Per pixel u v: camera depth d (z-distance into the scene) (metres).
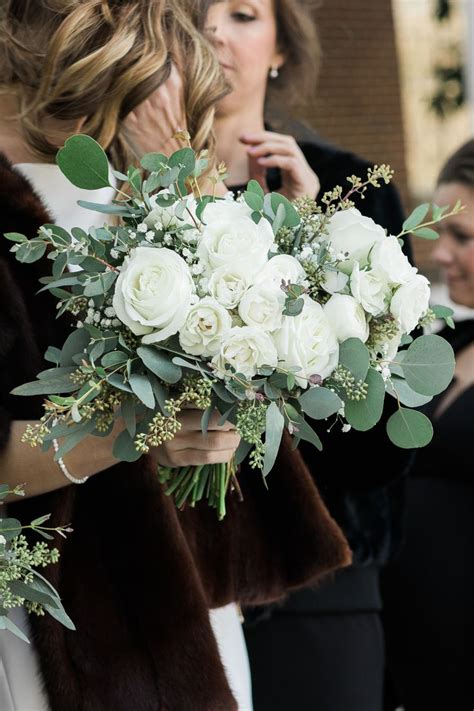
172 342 1.94
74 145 1.99
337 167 3.17
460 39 10.12
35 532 2.25
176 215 1.99
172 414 1.92
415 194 10.31
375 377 1.98
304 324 1.93
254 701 3.21
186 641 2.33
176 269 1.92
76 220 2.38
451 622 3.53
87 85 2.26
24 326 2.19
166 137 2.47
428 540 3.56
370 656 3.28
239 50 3.10
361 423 2.00
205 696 2.32
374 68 10.10
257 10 3.12
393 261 2.00
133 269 1.93
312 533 2.65
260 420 1.94
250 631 3.21
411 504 3.60
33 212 2.22
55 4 2.31
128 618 2.32
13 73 2.34
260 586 2.65
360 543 3.21
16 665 2.27
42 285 2.23
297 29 3.30
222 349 1.90
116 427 2.11
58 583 2.27
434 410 3.62
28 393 1.95
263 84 3.19
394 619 3.62
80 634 2.28
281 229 2.04
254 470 2.65
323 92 9.93
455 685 3.55
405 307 2.00
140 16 2.31
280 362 1.94
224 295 1.92
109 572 2.33
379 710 3.35
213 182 2.13
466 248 3.62
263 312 1.92
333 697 3.21
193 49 2.44
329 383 2.00
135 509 2.33
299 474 2.66
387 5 10.09
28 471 2.14
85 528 2.33
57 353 2.00
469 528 3.54
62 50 2.25
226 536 2.61
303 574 2.67
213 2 2.87
